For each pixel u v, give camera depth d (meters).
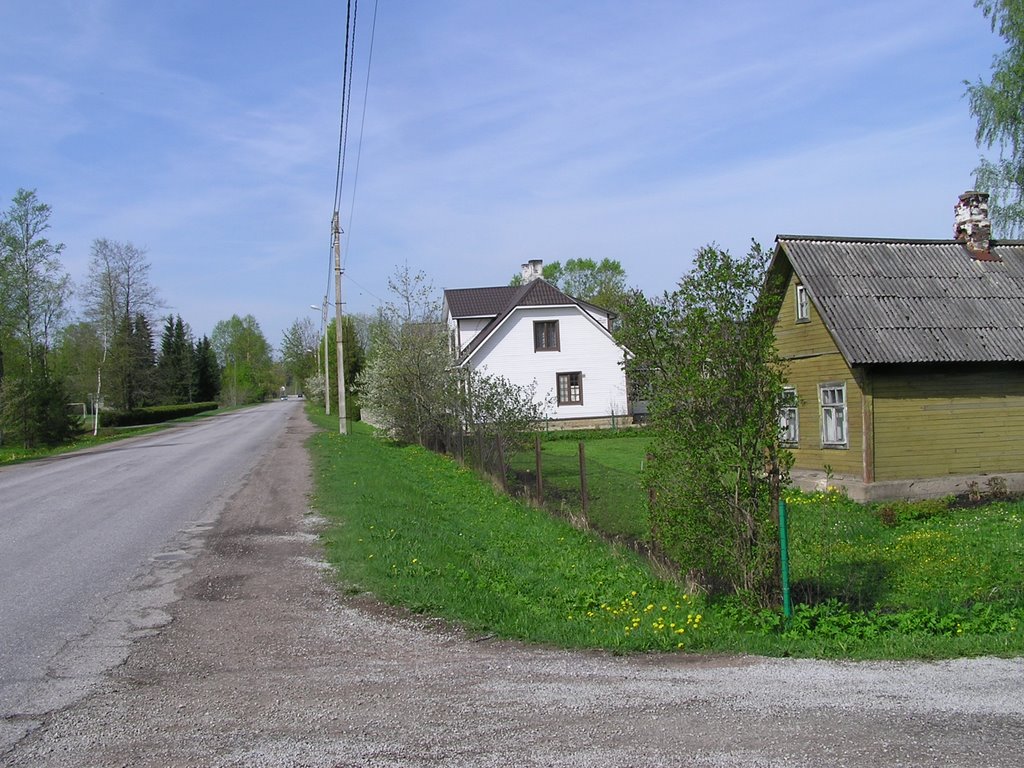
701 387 7.57
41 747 4.80
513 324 40.06
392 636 7.04
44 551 10.95
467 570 9.86
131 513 14.20
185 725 5.09
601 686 5.73
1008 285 20.09
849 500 17.28
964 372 18.89
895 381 18.53
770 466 7.71
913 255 20.70
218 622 7.51
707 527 7.86
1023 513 15.65
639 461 25.88
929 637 7.05
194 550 10.81
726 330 7.63
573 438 35.94
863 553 12.08
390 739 4.82
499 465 18.27
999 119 26.11
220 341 130.62
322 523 12.37
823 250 20.42
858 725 4.93
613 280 83.81
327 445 27.16
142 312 63.44
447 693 5.61
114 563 10.12
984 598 9.45
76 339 59.66
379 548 10.14
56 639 7.04
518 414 19.56
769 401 7.61
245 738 4.87
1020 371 19.17
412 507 14.27
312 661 6.38
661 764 4.41
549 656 6.51
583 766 4.40
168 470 21.73
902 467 18.47
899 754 4.50
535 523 13.93
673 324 7.93
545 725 4.99
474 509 15.62
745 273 7.60
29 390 37.00
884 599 9.56
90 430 53.75
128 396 61.69
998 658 6.35
